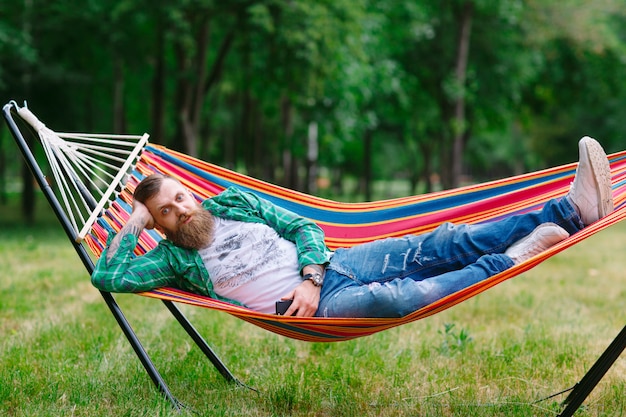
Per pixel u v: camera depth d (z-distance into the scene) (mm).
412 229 3920
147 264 3297
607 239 13617
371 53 16078
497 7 17547
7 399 3686
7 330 5301
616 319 5875
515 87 19562
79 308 6047
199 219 3361
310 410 3639
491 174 59312
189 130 14320
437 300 3105
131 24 14039
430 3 18516
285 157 24672
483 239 3270
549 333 5242
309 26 12273
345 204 4027
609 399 3781
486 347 4844
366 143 26562
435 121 22406
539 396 3877
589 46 18938
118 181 3713
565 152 31547
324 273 3365
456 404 3695
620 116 24812
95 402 3660
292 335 3350
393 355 4637
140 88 18859
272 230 3475
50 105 15094
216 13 12906
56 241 11789
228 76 19172
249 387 3982
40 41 14820
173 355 4566
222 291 3402
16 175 46062
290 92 13617
